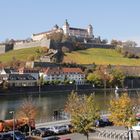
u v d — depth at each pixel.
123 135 85.25
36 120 129.12
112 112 105.88
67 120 120.62
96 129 94.19
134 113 106.94
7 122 98.31
